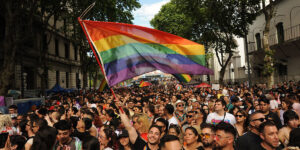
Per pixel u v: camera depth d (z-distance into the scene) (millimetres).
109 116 6605
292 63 22422
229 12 21500
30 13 14703
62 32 33531
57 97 15930
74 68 40062
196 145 3920
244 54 33844
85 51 29094
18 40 13969
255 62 28969
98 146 3848
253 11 20938
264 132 3354
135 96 14039
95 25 4828
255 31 28859
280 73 24562
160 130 3725
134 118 4703
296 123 4367
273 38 24891
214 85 18375
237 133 5441
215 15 21812
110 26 4906
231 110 6465
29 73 26531
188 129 3898
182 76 5801
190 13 24266
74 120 5172
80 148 3822
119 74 4594
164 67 4824
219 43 27641
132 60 4746
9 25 13547
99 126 6008
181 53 4984
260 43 28000
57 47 33906
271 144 3305
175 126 4387
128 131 4113
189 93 14828
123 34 4895
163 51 4922
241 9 21172
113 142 4480
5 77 13297
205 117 7402
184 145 4184
